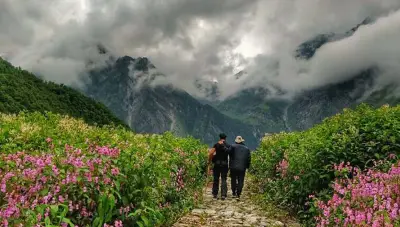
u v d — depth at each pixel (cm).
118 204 673
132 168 717
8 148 957
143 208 703
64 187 579
